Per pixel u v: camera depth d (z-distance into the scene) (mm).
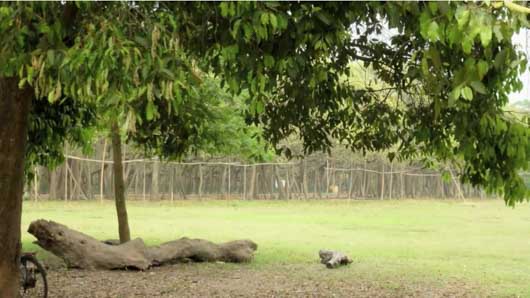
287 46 4434
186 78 4320
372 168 39719
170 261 11641
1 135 6270
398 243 15844
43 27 3910
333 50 6230
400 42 6531
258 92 4547
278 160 34188
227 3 3963
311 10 4273
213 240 15875
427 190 42812
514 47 4754
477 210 30531
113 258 10875
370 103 7758
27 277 7555
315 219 23469
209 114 10945
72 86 3846
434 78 4766
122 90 3699
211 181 36219
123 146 30266
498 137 5371
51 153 10875
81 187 30875
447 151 6828
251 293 9078
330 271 11094
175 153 10938
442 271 11180
